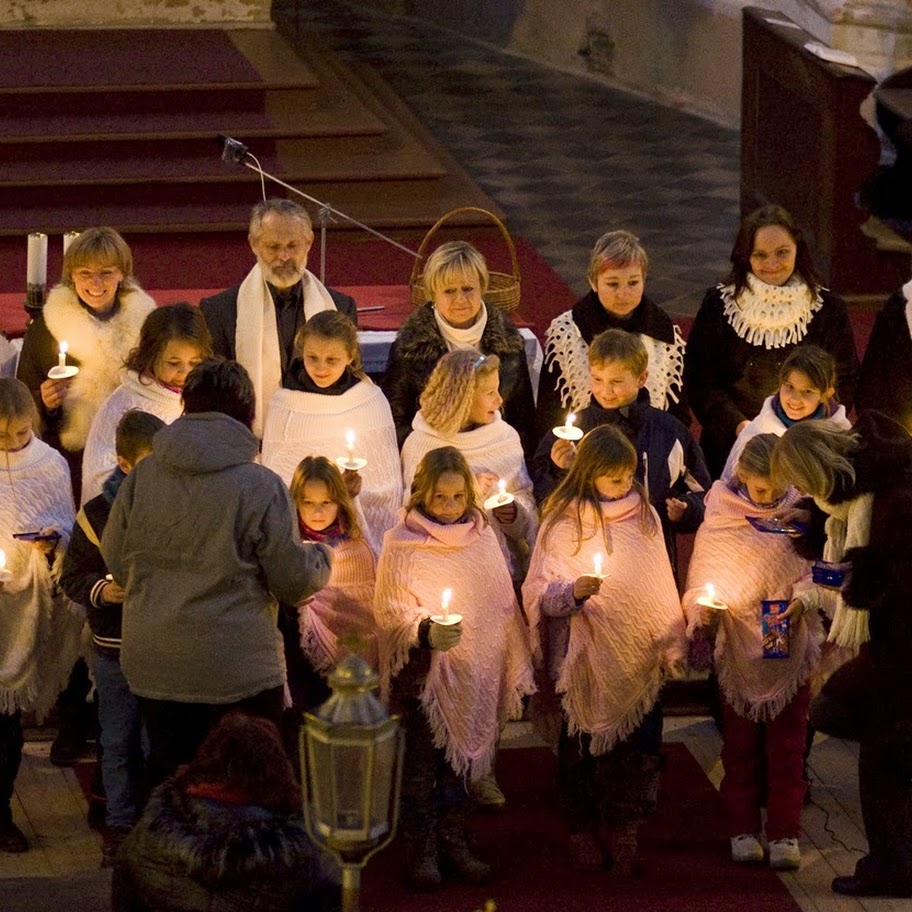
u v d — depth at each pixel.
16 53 21.19
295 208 11.27
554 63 26.89
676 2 24.81
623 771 9.56
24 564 9.80
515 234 20.03
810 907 9.38
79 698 10.62
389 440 10.42
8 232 18.61
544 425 10.91
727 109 24.44
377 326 14.79
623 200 21.41
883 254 17.77
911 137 17.81
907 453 8.90
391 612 9.32
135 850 6.77
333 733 5.34
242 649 8.50
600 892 9.47
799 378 10.20
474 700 9.39
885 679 9.04
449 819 9.51
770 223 11.19
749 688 9.61
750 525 9.62
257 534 8.41
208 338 10.33
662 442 10.08
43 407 11.27
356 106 21.03
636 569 9.52
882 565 8.83
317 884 6.76
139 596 8.55
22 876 9.09
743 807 9.83
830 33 20.92
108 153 19.64
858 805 10.45
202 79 20.33
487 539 9.55
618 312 10.77
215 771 6.80
